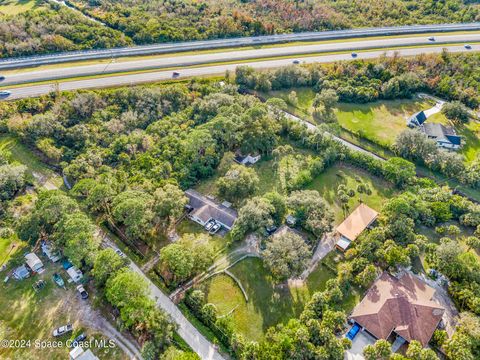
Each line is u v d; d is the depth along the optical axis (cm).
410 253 7400
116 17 15388
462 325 6147
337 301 6738
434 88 13175
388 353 5697
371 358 5684
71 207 7612
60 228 7194
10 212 8075
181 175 9162
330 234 8231
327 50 14825
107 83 12238
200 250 7269
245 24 15675
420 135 10106
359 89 12719
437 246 7494
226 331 6172
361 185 9438
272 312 6744
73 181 9100
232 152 10331
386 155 10569
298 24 16038
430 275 7325
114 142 9950
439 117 12131
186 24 15438
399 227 7825
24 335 6188
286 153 10406
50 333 6228
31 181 9075
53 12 14888
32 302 6675
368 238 7644
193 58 13875
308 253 7012
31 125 9950
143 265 7456
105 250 6794
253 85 12850
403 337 6125
